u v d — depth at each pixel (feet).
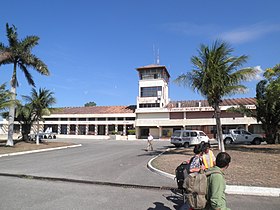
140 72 171.94
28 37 82.38
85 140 134.92
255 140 88.17
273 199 23.09
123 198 22.70
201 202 10.64
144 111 161.07
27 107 89.66
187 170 19.83
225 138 89.51
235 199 23.00
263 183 27.91
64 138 158.51
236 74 48.34
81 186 27.63
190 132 83.05
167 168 37.40
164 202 21.57
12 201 21.18
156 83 165.78
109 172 35.99
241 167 36.73
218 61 48.29
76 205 20.25
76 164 44.32
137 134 161.38
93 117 174.09
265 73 57.62
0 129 173.58
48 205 20.12
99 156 57.77
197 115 152.46
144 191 25.59
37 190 25.40
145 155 59.57
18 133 141.18
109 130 171.94
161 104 162.09
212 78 47.34
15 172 35.63
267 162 40.32
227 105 143.33
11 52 80.64
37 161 48.60
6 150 66.28
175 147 83.76
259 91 76.54
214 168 11.07
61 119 180.65
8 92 73.31
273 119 75.25
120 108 181.47
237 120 139.23
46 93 93.20
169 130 158.20
